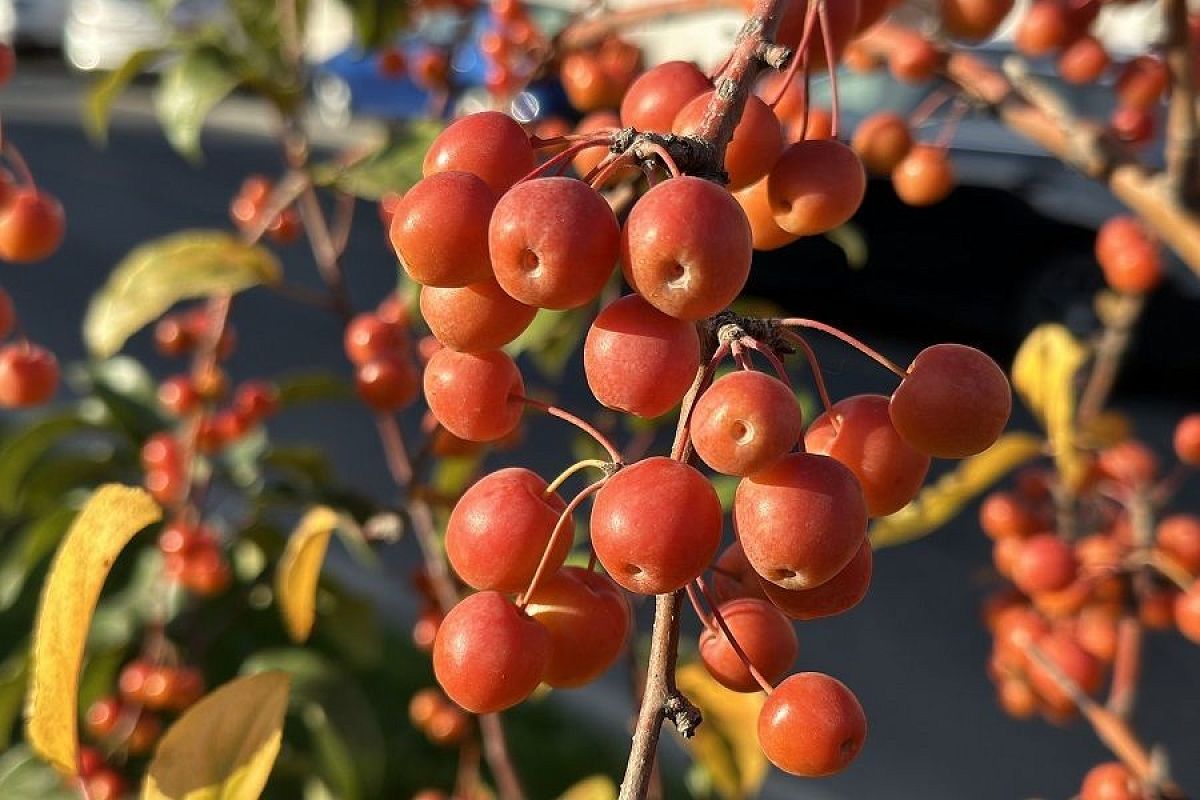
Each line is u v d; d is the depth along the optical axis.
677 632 0.18
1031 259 1.22
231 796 0.22
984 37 0.31
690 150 0.17
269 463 0.39
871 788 0.64
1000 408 0.18
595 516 0.17
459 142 0.18
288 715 0.43
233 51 0.38
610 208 0.17
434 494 0.34
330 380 0.39
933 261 1.26
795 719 0.18
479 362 0.19
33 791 0.35
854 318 1.35
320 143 2.14
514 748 0.59
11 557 0.44
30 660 0.35
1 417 0.75
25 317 1.30
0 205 0.32
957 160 1.21
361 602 0.41
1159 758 0.28
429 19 0.48
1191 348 1.17
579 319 0.38
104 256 1.53
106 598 0.38
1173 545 0.33
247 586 0.39
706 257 0.16
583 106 0.34
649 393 0.17
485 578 0.18
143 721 0.37
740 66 0.18
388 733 0.58
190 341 0.40
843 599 0.18
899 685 0.74
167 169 2.01
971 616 0.82
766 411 0.17
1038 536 0.33
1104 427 0.38
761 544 0.17
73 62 2.84
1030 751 0.68
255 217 0.40
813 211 0.19
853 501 0.17
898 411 0.18
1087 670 0.32
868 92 0.99
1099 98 0.80
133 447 0.39
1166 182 0.29
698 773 0.36
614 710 0.66
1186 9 0.27
